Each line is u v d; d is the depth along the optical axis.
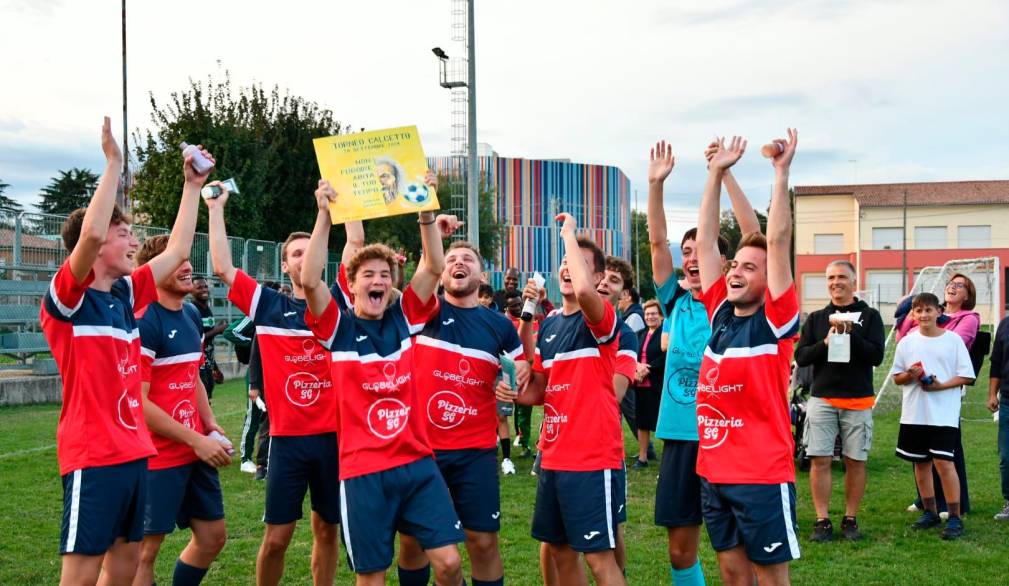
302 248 5.45
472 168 21.66
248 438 9.92
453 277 5.29
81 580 4.18
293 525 5.41
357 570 4.46
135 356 4.58
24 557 6.38
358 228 5.84
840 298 7.54
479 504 5.19
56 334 4.28
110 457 4.27
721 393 4.59
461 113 26.28
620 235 74.75
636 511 8.16
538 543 7.02
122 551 4.41
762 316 4.57
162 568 6.33
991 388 8.25
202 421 5.62
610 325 4.85
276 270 24.05
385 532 4.45
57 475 9.23
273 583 5.45
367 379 4.55
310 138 33.91
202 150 5.15
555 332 5.14
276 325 5.39
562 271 5.14
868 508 8.36
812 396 7.44
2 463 9.86
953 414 7.44
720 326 4.72
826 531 7.25
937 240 56.94
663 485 5.32
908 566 6.46
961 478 8.06
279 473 5.34
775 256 4.47
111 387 4.34
